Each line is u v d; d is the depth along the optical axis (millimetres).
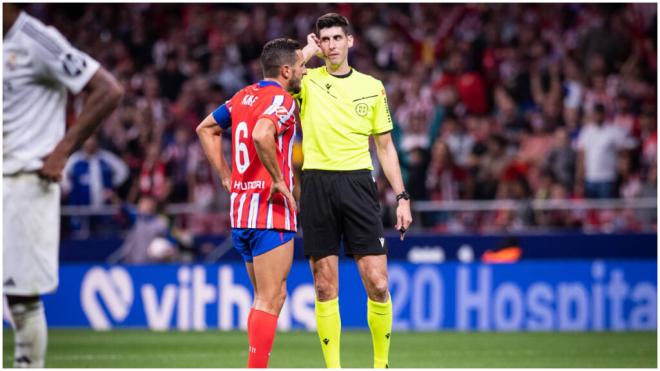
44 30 15992
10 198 16156
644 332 35812
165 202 45375
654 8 57375
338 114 19812
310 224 19875
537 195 43219
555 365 25750
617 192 44812
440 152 44750
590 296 36812
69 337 34500
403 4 60094
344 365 25859
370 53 57469
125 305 38219
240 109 18484
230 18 60594
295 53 18719
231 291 37500
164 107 53688
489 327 36844
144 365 25766
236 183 18406
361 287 37562
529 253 39500
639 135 47656
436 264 37188
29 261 16250
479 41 55688
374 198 19969
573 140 48688
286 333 35938
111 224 43750
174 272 38000
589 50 54438
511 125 50062
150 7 61938
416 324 37062
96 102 15969
